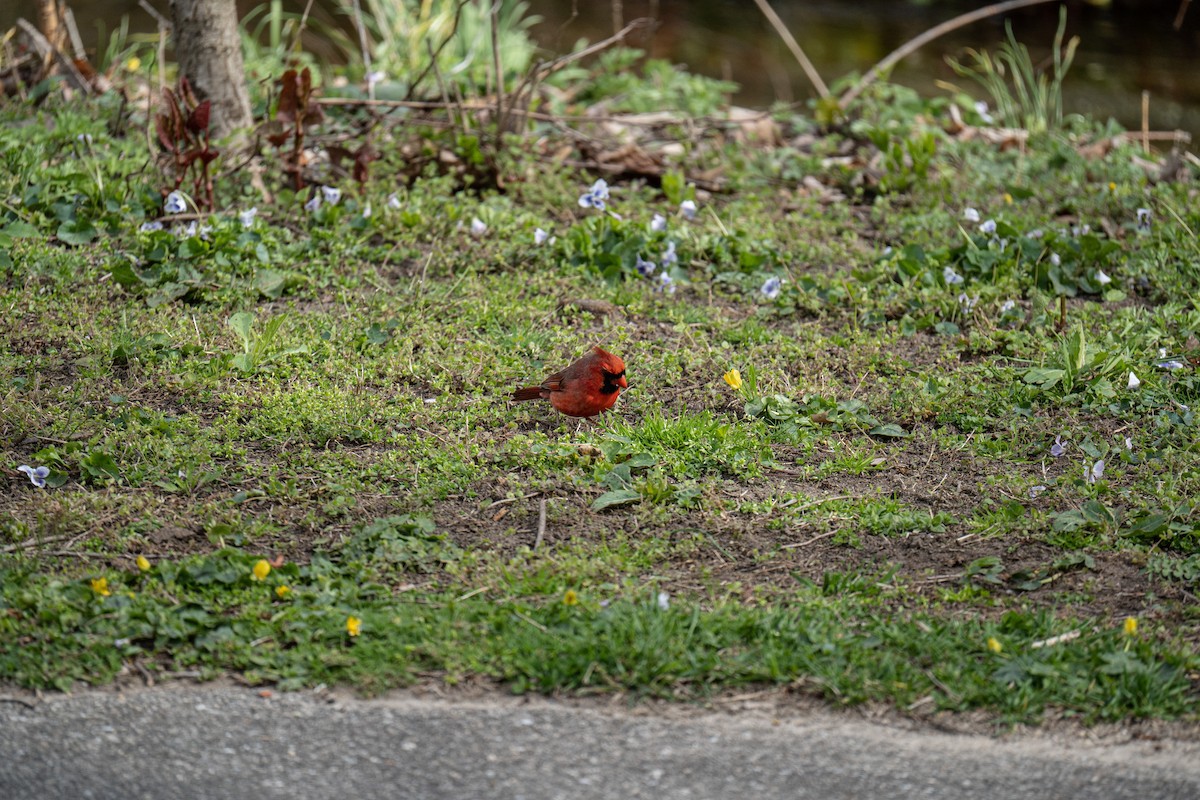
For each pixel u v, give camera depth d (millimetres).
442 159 15078
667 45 25891
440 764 6277
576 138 16125
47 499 8625
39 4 17094
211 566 7773
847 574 8125
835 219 14938
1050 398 10656
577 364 9773
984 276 13188
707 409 10352
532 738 6473
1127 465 9625
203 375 10492
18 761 6227
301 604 7520
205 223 12961
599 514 8820
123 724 6523
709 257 13555
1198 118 21609
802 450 9844
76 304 11578
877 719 6711
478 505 8883
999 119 18906
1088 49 26188
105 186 13344
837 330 12180
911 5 29984
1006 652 7203
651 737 6504
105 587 7488
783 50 25953
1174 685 6934
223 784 6121
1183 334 11680
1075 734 6621
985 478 9523
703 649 7152
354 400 10164
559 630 7285
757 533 8680
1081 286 13062
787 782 6215
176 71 18438
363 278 12719
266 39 23750
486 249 13344
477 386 10695
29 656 6918
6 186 13273
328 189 13766
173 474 9047
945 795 6160
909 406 10523
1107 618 7602
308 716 6617
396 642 7152
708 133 17094
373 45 21422
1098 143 17562
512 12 22172
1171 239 13898
